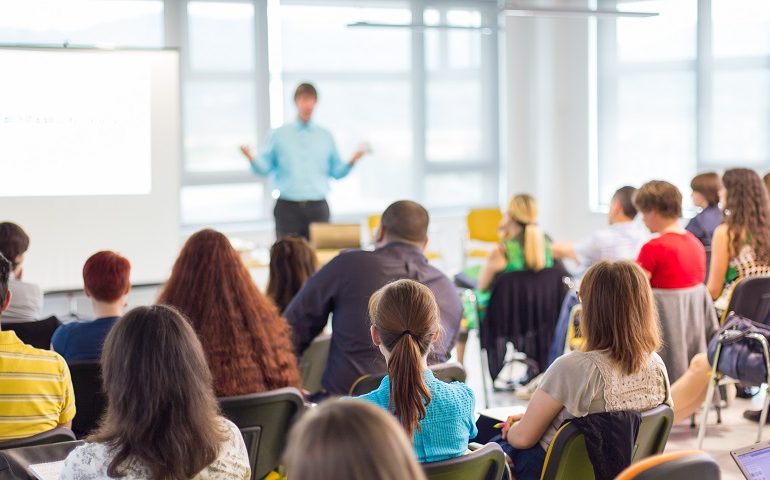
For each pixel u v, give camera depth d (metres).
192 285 3.15
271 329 3.19
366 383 3.19
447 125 9.76
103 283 3.31
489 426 3.12
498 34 9.90
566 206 9.91
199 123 8.52
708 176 5.54
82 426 3.20
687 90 8.73
